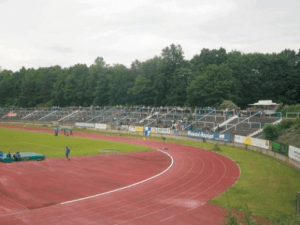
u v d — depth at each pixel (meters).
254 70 92.50
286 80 88.31
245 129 52.03
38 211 18.34
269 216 17.39
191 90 83.06
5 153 38.03
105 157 38.81
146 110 89.31
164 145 51.22
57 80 139.88
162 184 25.12
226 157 38.31
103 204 19.78
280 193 21.86
